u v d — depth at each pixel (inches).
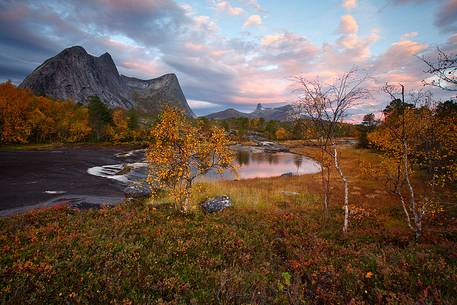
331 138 624.7
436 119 611.8
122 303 217.9
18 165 1643.7
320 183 1428.4
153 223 480.1
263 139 5743.1
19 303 203.6
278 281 282.0
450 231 490.0
